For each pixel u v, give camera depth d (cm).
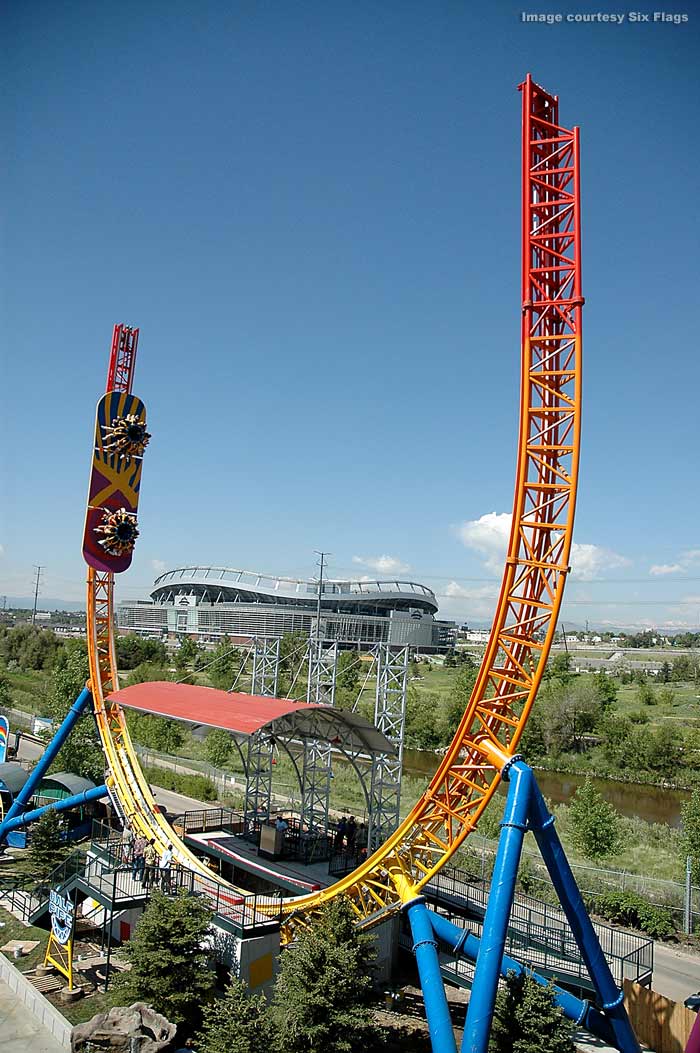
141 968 2700
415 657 18750
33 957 3288
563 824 5903
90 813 5153
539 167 2775
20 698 11131
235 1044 2216
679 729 9825
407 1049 2722
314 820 4672
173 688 4275
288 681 9944
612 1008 2422
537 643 2675
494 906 2353
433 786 2825
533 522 2698
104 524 4281
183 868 3359
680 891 4309
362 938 2631
